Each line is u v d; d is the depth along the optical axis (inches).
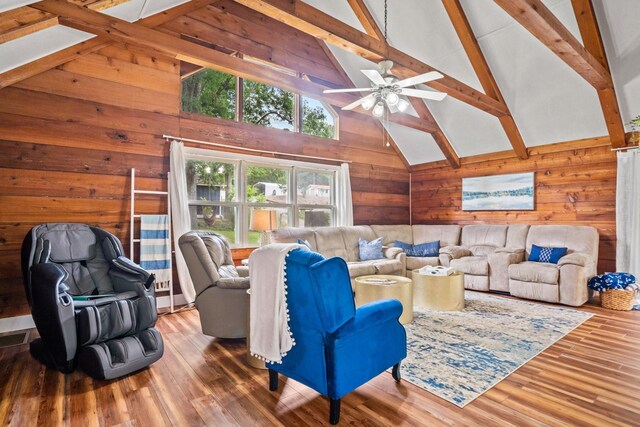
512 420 74.5
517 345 116.4
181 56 132.7
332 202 237.3
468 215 251.3
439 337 124.0
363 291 142.8
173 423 74.0
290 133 211.5
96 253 121.6
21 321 133.7
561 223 208.5
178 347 117.0
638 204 174.9
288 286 78.4
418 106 229.6
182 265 165.6
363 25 187.6
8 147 131.3
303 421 74.7
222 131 183.9
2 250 130.5
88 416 76.3
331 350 72.9
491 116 216.8
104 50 151.3
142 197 160.9
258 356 83.1
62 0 101.7
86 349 93.9
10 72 122.7
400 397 84.3
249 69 149.8
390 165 271.3
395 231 247.8
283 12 105.7
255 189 199.0
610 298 160.7
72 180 144.0
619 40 153.1
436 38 187.2
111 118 152.9
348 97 192.5
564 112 192.5
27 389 87.8
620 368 99.0
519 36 169.0
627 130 180.9
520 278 181.8
